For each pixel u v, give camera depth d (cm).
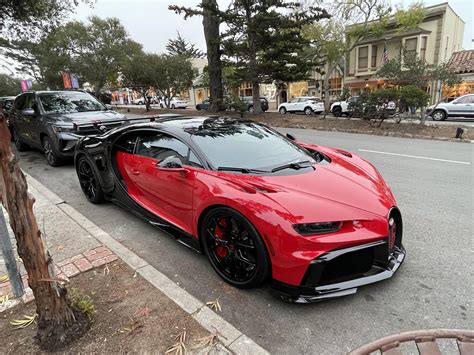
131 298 235
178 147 316
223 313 230
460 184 528
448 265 284
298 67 1672
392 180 558
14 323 212
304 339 205
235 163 292
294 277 218
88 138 441
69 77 2742
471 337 151
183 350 188
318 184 260
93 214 415
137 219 396
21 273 270
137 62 2456
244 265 249
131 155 370
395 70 1302
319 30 1977
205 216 270
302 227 217
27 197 170
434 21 2348
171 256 310
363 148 890
